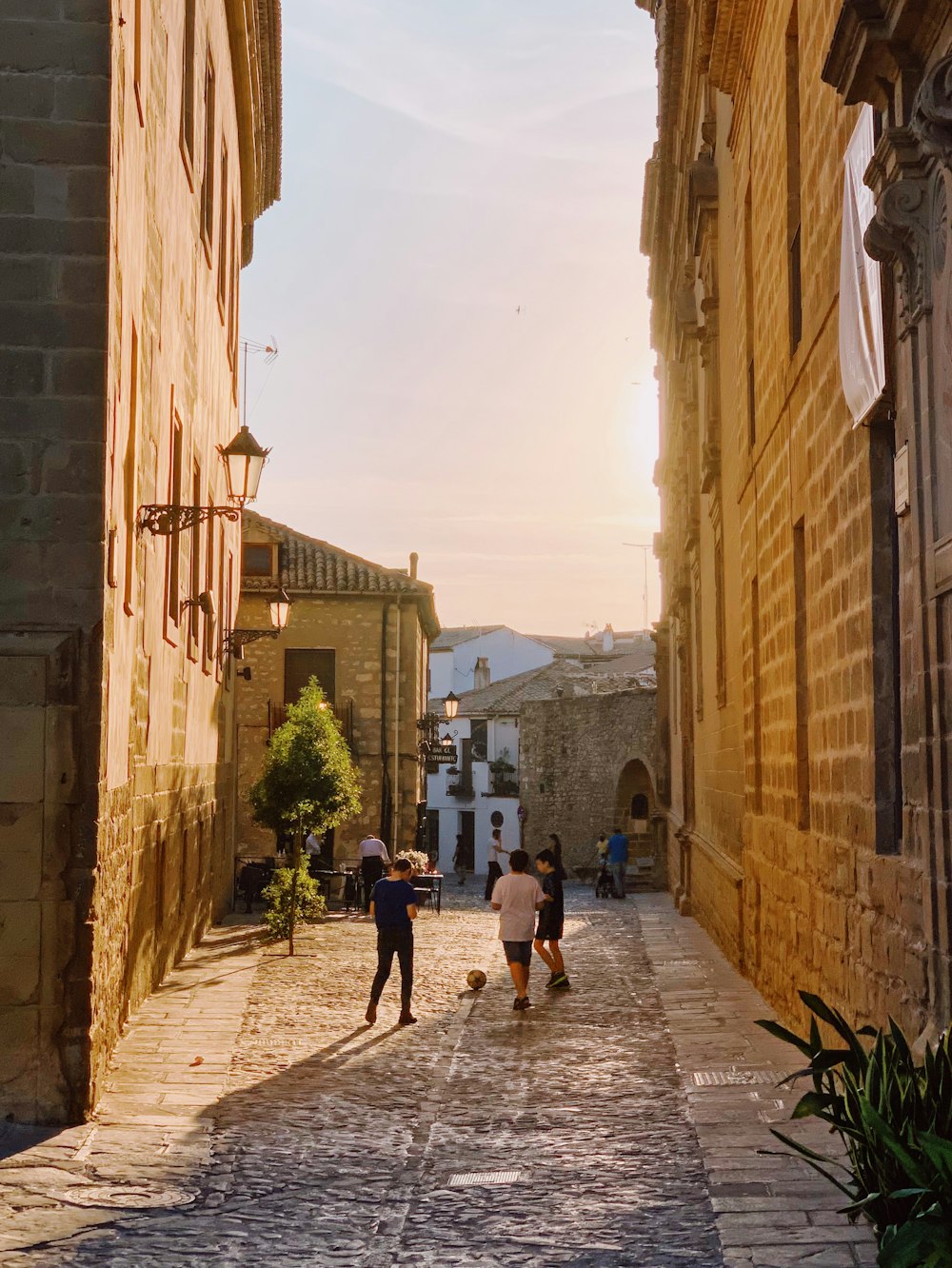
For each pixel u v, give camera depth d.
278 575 39.62
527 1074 10.93
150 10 12.53
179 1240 6.64
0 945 9.04
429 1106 9.75
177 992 14.51
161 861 14.93
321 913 24.52
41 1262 6.30
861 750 8.93
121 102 10.18
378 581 39.62
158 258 13.39
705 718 23.81
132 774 12.10
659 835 39.56
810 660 11.12
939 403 6.82
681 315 24.88
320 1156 8.29
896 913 7.85
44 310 9.51
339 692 39.22
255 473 13.39
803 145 11.23
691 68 23.44
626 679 61.94
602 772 47.50
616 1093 10.13
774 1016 13.45
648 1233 6.62
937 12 6.50
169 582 15.31
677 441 30.62
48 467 9.45
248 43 22.91
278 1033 12.62
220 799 24.27
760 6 13.95
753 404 15.88
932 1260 4.69
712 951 20.16
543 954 16.05
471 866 66.38
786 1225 6.51
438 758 42.88
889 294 7.86
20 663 9.26
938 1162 4.93
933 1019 6.87
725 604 19.38
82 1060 9.01
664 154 30.09
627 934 23.42
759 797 15.36
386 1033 12.83
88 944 9.11
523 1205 7.21
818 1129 8.59
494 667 82.25
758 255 14.70
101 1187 7.54
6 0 9.57
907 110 7.00
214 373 20.33
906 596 7.60
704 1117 9.04
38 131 9.55
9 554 9.38
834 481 9.86
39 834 9.15
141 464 12.33
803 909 11.42
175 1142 8.51
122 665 11.02
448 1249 6.49
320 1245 6.58
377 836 38.69
